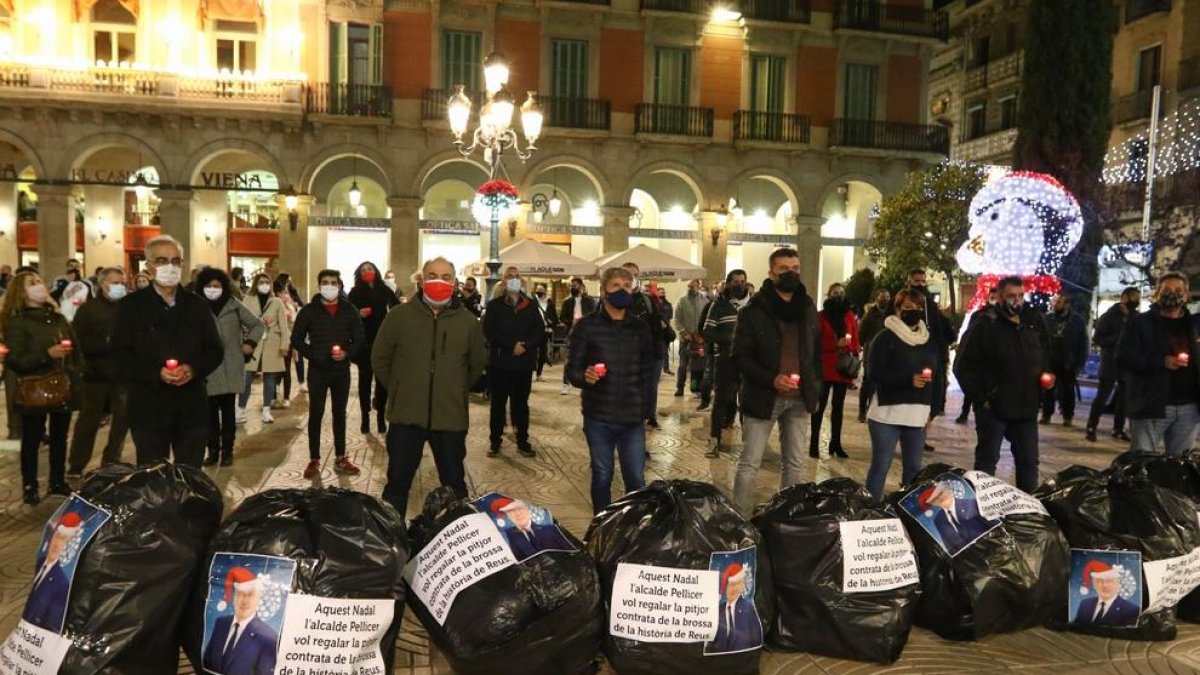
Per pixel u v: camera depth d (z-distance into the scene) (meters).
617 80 24.45
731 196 25.20
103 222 23.94
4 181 22.36
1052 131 20.27
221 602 3.11
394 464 5.26
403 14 23.27
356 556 3.20
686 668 3.55
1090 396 15.29
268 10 22.80
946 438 10.26
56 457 6.38
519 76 23.95
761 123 24.92
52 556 3.15
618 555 3.66
